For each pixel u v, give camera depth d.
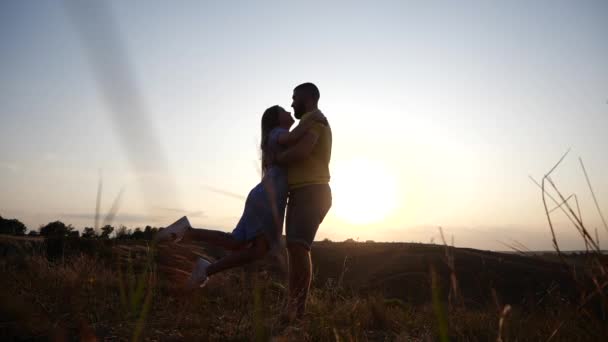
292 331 2.24
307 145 3.48
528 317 1.96
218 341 2.37
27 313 1.98
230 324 2.66
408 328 3.02
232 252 3.51
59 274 2.89
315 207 3.51
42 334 1.82
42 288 2.79
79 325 1.82
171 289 3.22
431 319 2.81
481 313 2.61
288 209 3.64
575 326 1.51
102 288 2.71
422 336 2.69
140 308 2.71
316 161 3.64
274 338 2.00
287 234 3.48
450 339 2.50
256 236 3.38
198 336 2.35
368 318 3.06
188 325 2.59
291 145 3.60
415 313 3.21
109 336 2.13
